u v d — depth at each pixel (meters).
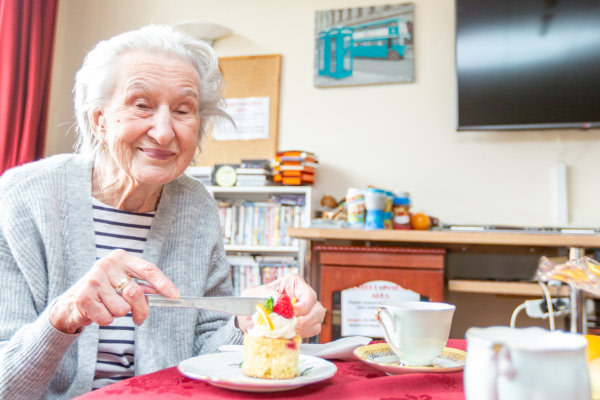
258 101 2.88
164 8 3.07
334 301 1.77
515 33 2.43
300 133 2.81
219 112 1.05
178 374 0.61
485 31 2.47
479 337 0.37
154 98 0.88
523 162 2.51
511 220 2.50
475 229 2.07
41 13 2.75
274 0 2.93
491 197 2.53
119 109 0.87
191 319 0.98
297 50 2.87
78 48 3.13
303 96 2.83
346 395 0.53
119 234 0.97
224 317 1.02
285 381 0.52
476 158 2.57
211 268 1.09
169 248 1.01
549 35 2.38
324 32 2.84
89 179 0.97
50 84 2.84
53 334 0.63
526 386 0.34
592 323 1.48
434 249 1.74
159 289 0.62
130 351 0.93
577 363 0.35
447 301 1.92
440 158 2.62
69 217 0.92
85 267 0.90
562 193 2.42
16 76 2.59
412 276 1.73
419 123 2.66
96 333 0.87
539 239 1.70
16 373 0.64
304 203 2.62
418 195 2.62
